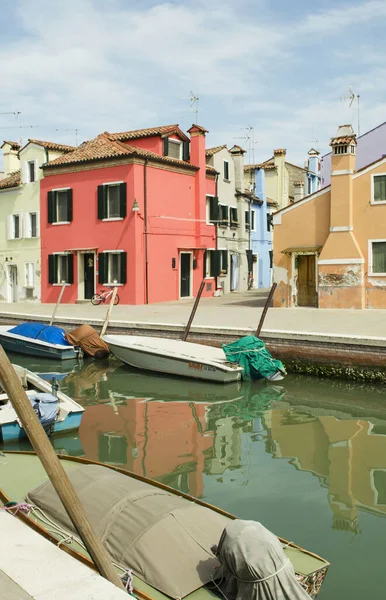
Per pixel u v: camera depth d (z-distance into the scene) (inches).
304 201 893.8
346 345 564.7
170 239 1117.1
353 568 227.3
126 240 1056.2
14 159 1448.1
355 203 849.5
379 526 263.0
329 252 861.2
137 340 672.4
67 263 1140.5
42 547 156.0
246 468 341.7
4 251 1267.2
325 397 515.5
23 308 1026.7
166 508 205.0
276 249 917.8
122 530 198.5
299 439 399.9
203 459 359.6
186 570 180.7
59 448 384.5
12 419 379.6
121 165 1055.0
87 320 783.1
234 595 169.9
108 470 244.1
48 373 641.6
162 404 502.9
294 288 909.8
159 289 1091.3
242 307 937.5
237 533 170.4
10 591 135.0
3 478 270.2
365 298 848.3
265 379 577.3
